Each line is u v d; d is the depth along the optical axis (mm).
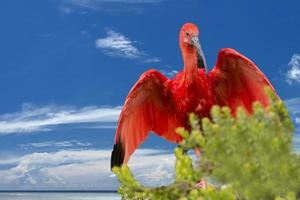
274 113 3762
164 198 4152
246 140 3666
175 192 4117
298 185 3576
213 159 3730
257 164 3594
